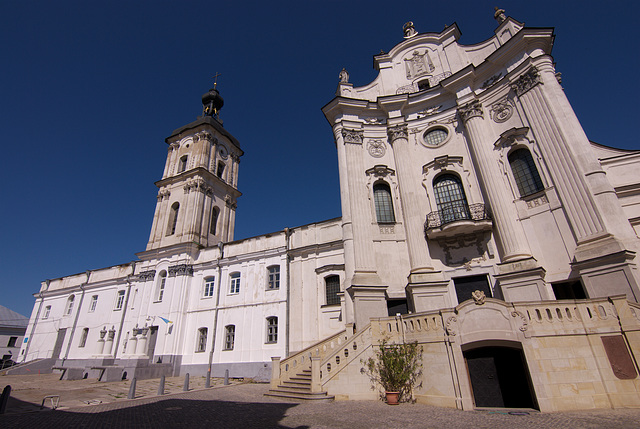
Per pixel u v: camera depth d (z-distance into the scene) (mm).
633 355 10125
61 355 35469
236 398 14406
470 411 10359
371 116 23516
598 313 10828
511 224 16844
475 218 17734
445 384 11484
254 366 23500
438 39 24281
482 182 18734
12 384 21406
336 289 22312
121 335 31656
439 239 18719
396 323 13445
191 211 33312
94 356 32031
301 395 13523
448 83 21562
